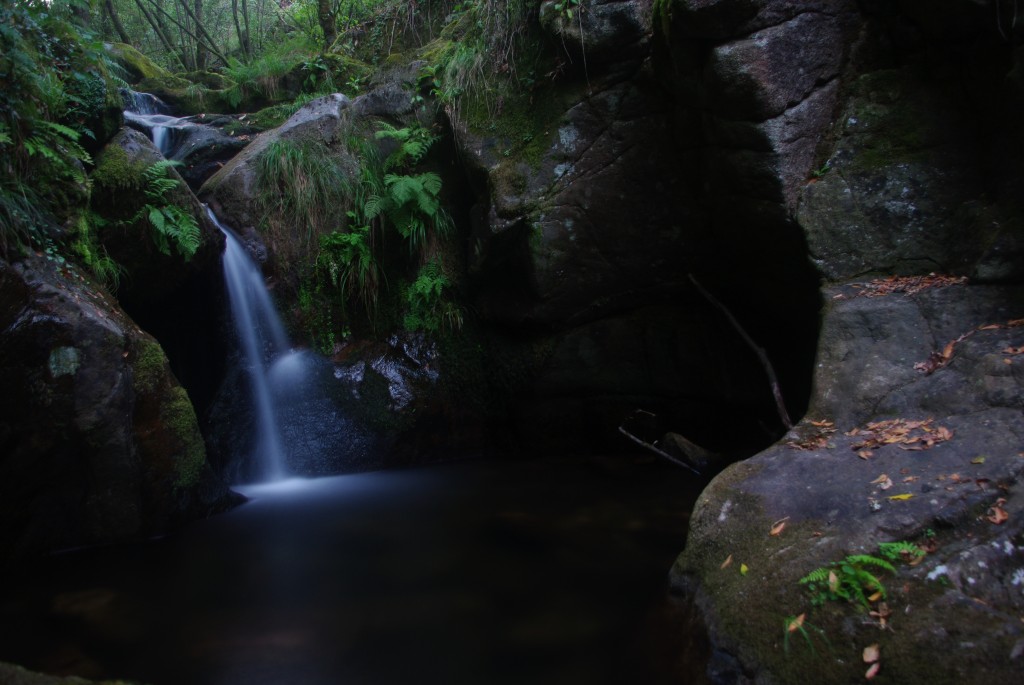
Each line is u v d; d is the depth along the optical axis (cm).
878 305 431
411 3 959
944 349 396
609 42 586
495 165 659
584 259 641
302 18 1253
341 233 713
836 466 347
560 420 703
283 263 695
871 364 409
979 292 413
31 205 465
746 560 314
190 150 807
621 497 548
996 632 235
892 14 473
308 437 665
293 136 728
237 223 688
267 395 661
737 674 265
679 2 465
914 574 269
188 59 1509
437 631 347
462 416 725
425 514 529
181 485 514
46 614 375
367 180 734
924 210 453
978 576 263
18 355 419
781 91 471
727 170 517
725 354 634
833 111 490
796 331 585
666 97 578
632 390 677
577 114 623
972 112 456
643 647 323
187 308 648
